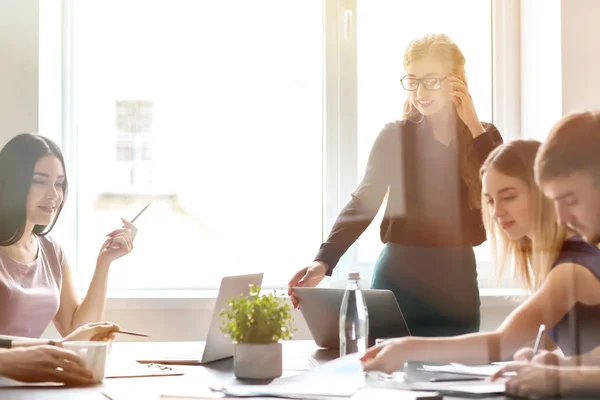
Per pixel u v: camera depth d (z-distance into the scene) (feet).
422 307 7.52
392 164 7.88
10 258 6.96
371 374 4.58
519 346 4.94
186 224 10.32
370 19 10.17
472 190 7.70
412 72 8.06
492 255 6.31
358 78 10.16
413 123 7.99
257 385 4.42
